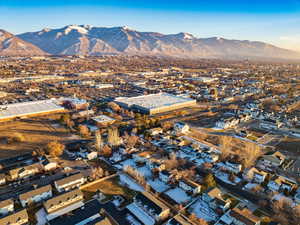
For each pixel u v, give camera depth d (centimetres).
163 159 8662
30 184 6831
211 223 5575
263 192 6888
